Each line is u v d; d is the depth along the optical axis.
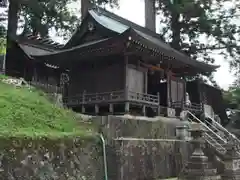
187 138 16.03
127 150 11.71
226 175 13.04
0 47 22.20
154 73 20.45
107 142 11.22
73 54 17.45
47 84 21.22
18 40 22.41
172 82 20.58
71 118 11.89
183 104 19.39
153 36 25.08
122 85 16.56
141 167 12.26
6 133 7.83
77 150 9.69
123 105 16.36
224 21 26.05
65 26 25.70
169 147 14.39
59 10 24.08
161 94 20.34
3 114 9.78
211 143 15.41
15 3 21.70
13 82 14.84
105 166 10.51
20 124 9.55
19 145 7.79
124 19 22.38
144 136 13.29
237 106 29.19
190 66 20.55
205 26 26.05
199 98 26.11
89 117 12.05
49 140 8.72
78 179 9.27
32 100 12.24
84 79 18.58
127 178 11.34
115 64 17.19
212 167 12.91
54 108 12.27
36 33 25.22
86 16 18.27
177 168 14.59
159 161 13.49
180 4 26.22
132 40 14.73
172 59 18.41
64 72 23.31
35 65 21.84
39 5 21.34
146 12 29.97
